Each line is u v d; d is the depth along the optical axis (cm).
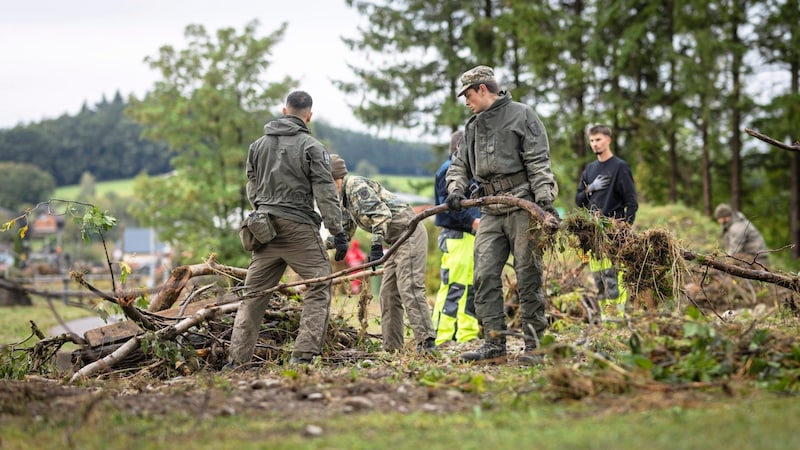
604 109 2844
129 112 3281
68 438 402
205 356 705
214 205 3272
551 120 2845
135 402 488
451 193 681
